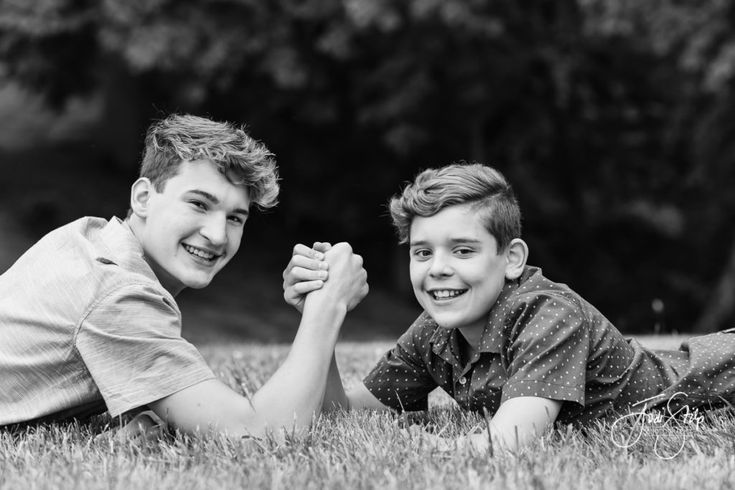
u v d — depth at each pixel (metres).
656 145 15.52
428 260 2.48
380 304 15.40
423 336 2.81
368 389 2.93
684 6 11.91
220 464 1.99
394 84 12.95
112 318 2.28
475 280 2.42
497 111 14.68
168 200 2.46
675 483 1.80
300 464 1.98
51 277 2.38
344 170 15.48
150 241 2.48
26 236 14.46
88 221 2.55
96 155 17.17
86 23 12.55
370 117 13.35
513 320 2.46
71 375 2.35
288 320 13.84
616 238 16.64
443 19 11.86
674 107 14.85
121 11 11.67
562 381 2.32
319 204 15.61
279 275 15.47
